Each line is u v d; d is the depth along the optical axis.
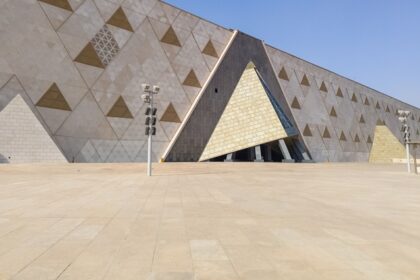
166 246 4.30
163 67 34.62
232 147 35.84
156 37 34.66
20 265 3.54
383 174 21.64
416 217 6.57
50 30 26.94
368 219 6.33
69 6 28.44
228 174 19.09
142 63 32.97
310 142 47.75
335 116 54.41
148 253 4.00
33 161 24.25
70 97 27.47
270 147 40.94
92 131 28.47
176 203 7.88
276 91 45.41
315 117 50.22
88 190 10.45
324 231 5.27
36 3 26.42
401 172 24.66
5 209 6.94
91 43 29.44
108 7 31.22
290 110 46.41
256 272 3.40
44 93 25.97
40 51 26.16
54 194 9.43
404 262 3.79
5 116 23.73
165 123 33.78
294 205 7.87
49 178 15.09
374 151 61.22
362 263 3.74
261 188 11.70
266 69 45.19
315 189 11.67
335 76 58.19
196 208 7.21
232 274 3.33
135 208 7.13
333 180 15.98
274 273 3.38
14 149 23.64
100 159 28.62
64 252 4.01
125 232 5.02
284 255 4.00
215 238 4.73
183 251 4.09
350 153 54.91
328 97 54.59
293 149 41.59
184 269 3.46
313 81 52.84
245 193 10.12
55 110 26.42
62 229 5.18
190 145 35.03
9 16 24.86
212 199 8.65
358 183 14.41
